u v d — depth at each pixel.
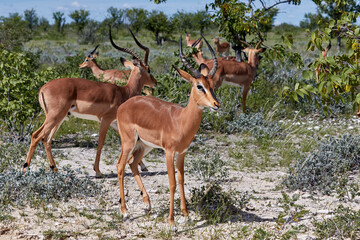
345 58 6.13
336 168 9.59
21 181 7.99
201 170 9.79
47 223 6.84
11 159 10.03
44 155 10.90
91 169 10.20
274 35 69.94
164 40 64.62
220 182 9.45
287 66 22.42
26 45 51.12
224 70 15.84
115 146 12.38
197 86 6.41
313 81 18.45
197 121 6.62
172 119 6.76
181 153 6.91
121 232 6.65
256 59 16.97
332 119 16.06
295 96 6.07
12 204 7.48
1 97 12.27
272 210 7.64
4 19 31.61
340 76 5.88
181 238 6.46
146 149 7.74
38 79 12.35
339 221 6.50
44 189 8.00
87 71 21.14
